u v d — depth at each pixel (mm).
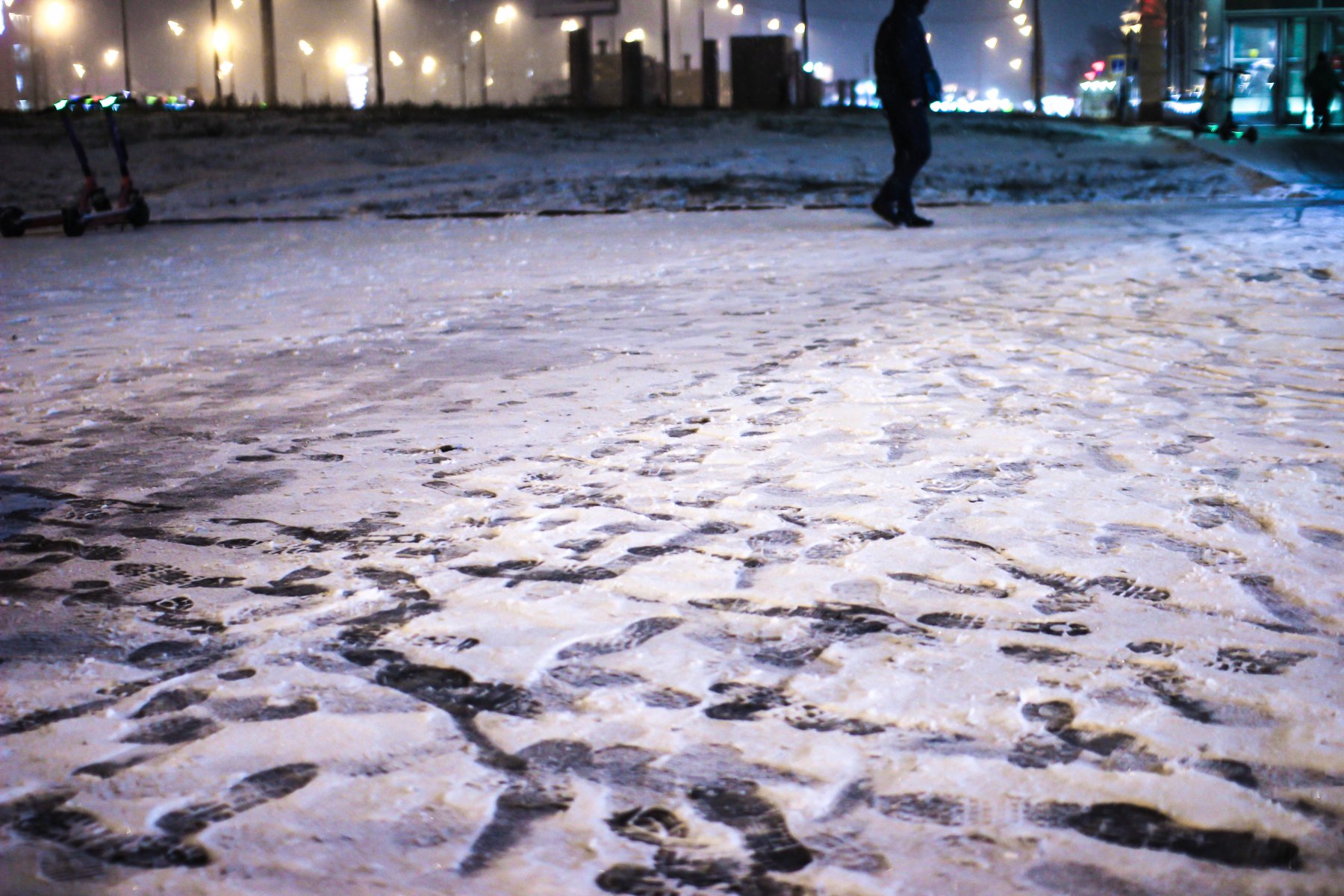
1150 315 5820
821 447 3520
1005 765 1668
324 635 2211
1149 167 19875
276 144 25047
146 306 7809
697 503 3012
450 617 2281
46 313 7586
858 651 2072
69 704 1943
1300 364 4562
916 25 11961
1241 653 2035
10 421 4312
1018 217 13336
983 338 5340
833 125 27469
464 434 3848
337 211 18453
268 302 7797
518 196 19016
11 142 25266
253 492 3240
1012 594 2336
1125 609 2248
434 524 2904
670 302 7039
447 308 7078
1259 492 2957
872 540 2680
